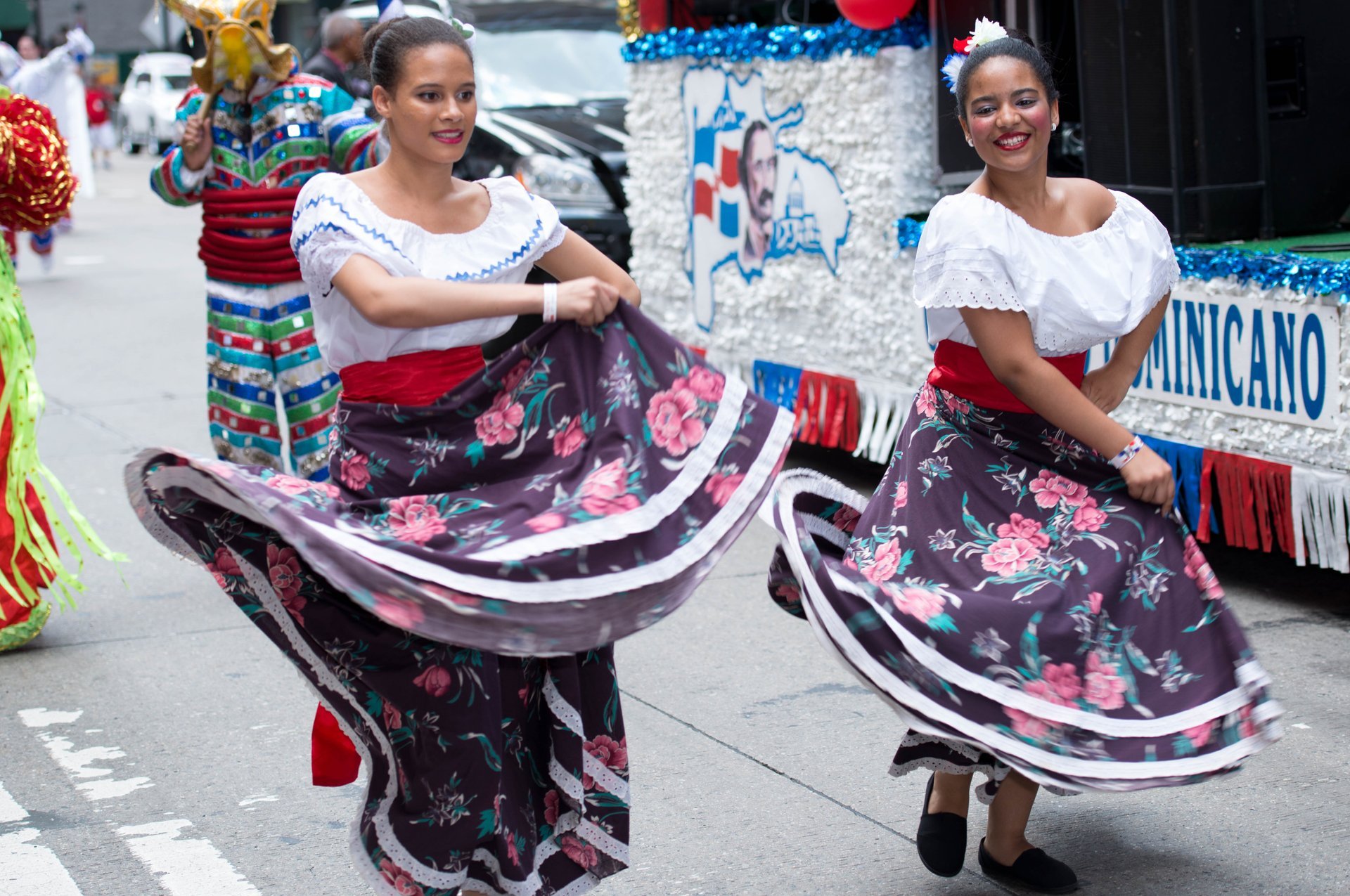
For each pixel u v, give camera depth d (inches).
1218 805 136.5
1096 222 117.7
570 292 100.5
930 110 230.2
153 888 124.7
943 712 104.7
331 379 192.2
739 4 282.8
